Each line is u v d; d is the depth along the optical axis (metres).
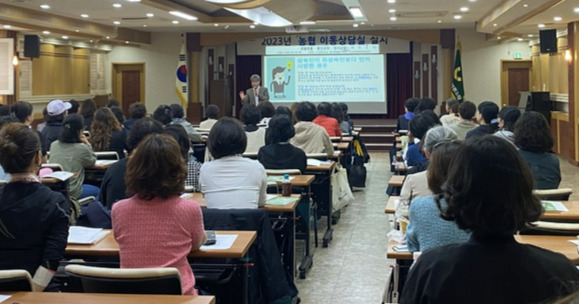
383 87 16.08
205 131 9.20
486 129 5.54
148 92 16.62
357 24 14.02
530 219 1.43
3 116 6.52
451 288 1.39
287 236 4.16
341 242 5.82
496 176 1.40
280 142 5.22
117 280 2.22
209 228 3.24
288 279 4.06
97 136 6.41
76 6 10.41
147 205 2.52
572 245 2.78
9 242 2.49
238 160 3.66
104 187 4.06
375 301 4.18
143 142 2.54
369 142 14.87
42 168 5.05
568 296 0.81
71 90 14.90
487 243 1.42
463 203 1.42
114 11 11.10
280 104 16.41
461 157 1.46
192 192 4.22
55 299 2.06
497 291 1.36
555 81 13.18
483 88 15.55
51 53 13.88
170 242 2.49
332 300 4.21
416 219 2.35
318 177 5.88
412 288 1.46
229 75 16.48
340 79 16.20
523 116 4.00
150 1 9.95
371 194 8.45
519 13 9.87
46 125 6.80
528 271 1.37
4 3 9.98
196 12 12.33
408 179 3.07
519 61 15.46
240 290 3.07
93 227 3.30
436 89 15.98
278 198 4.17
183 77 16.06
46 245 2.51
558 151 12.62
